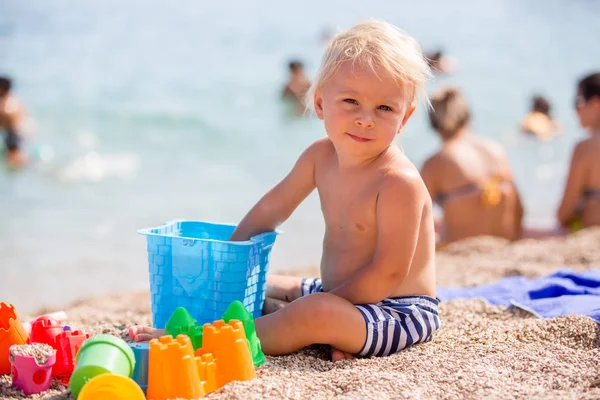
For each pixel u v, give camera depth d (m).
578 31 19.41
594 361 2.69
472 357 2.74
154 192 8.01
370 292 2.88
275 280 3.40
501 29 19.45
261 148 9.88
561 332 3.02
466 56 16.06
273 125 10.94
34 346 2.48
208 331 2.46
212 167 9.05
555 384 2.46
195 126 10.67
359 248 3.02
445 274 4.77
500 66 15.17
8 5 19.14
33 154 9.03
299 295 3.35
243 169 8.98
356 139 2.89
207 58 15.02
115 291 5.33
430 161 6.10
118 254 6.18
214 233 3.39
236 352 2.44
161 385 2.28
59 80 12.54
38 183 8.20
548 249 5.33
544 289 3.67
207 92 12.45
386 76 2.85
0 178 8.30
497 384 2.43
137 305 4.47
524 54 16.45
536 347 2.89
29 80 12.41
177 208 7.48
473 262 5.11
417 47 3.04
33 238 6.45
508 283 3.98
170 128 10.52
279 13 20.56
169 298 3.03
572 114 11.95
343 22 19.34
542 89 13.41
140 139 9.98
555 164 9.59
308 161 3.27
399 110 2.90
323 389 2.43
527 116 10.77
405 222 2.86
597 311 3.19
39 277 5.58
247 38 17.19
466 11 22.42
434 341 3.02
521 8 23.25
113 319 3.66
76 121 10.47
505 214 6.07
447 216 6.10
